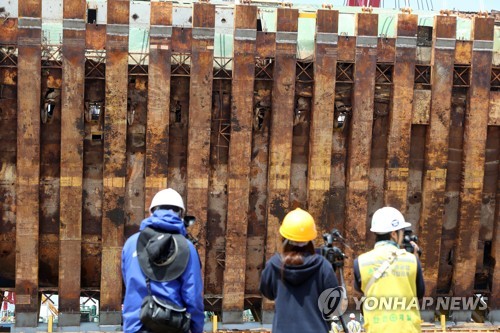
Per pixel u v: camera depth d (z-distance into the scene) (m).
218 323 24.28
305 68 24.05
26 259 23.14
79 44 22.55
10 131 23.33
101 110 23.38
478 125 24.73
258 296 24.70
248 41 23.08
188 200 23.58
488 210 26.00
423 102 24.53
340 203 24.73
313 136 23.86
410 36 23.95
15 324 23.34
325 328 8.19
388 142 24.44
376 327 8.70
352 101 24.14
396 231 8.89
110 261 23.48
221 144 24.09
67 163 22.97
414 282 8.78
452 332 24.22
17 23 22.39
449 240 25.75
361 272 8.80
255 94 24.02
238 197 23.73
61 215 23.17
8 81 22.91
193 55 22.98
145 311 7.79
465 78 24.83
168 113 23.11
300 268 8.05
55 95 23.22
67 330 23.41
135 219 23.88
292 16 23.25
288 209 24.06
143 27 24.33
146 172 23.31
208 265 24.48
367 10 24.38
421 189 25.27
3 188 23.56
